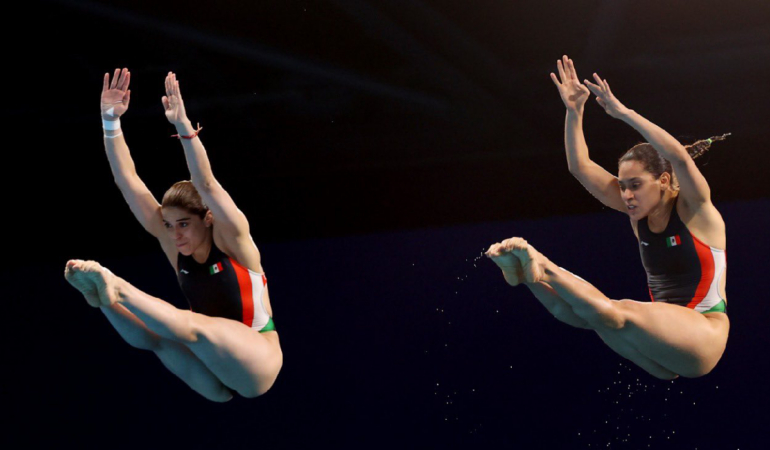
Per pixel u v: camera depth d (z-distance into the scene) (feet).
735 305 48.52
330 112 84.17
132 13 69.26
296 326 53.62
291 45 75.77
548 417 38.19
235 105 82.94
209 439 40.86
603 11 71.31
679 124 77.00
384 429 39.42
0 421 44.16
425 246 70.95
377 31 74.43
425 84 81.35
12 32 69.92
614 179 27.50
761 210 67.62
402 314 53.36
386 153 84.48
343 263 68.13
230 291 24.75
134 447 40.68
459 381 43.06
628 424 37.17
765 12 69.77
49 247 80.38
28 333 56.34
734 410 37.35
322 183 84.69
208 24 71.92
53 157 82.58
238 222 24.29
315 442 39.14
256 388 24.67
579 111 27.40
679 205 25.39
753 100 74.79
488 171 82.43
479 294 55.72
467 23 73.46
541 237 67.82
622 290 52.31
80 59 74.69
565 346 45.75
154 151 83.51
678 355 24.04
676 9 70.69
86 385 48.03
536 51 77.51
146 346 24.43
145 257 75.77
